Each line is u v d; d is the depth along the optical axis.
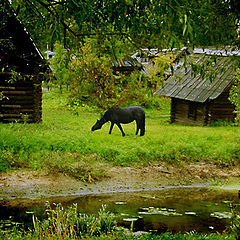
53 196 18.61
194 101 43.25
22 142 23.89
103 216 12.51
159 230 13.22
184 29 6.87
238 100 34.09
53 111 46.28
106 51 10.95
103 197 18.86
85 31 10.45
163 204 17.66
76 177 21.45
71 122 36.47
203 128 38.34
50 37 8.79
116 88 12.09
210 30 8.74
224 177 24.11
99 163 23.67
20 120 31.72
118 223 13.93
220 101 42.53
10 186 19.20
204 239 10.41
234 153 27.33
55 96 58.19
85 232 11.38
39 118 33.31
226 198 19.39
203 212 16.14
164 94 46.12
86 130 31.59
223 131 35.06
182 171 24.25
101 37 10.23
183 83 46.16
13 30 26.36
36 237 10.20
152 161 24.98
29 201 17.44
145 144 27.53
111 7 8.80
